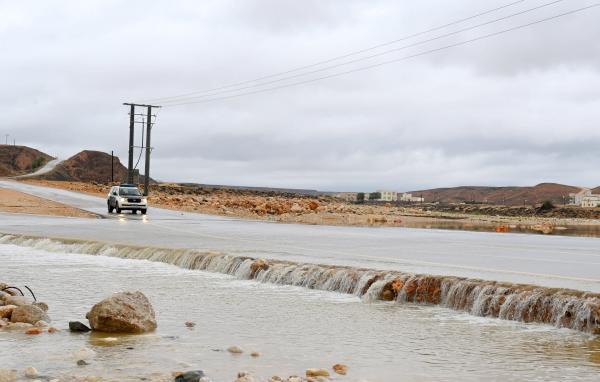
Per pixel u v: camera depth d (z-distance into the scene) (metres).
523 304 13.88
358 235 40.41
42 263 23.45
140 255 25.34
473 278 16.16
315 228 49.50
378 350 10.86
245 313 14.23
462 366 9.84
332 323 13.27
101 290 17.16
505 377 9.22
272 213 78.25
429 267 19.33
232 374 9.06
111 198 59.22
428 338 11.89
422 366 9.80
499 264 20.97
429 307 15.57
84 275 20.27
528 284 14.88
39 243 29.75
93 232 35.12
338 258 22.19
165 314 13.86
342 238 35.97
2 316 12.60
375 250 26.64
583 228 91.94
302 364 9.81
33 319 12.41
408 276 16.77
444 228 65.12
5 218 48.56
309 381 8.60
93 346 10.55
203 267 22.47
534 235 51.88
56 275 20.17
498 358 10.35
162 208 73.81
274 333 12.12
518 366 9.84
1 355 9.83
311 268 19.16
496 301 14.43
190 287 18.14
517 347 11.16
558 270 18.91
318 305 15.55
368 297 16.75
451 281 15.83
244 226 47.38
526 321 13.73
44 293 16.50
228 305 15.27
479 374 9.37
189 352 10.34
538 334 12.34
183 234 35.41
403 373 9.38
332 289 18.12
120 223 45.19
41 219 48.16
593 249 31.48
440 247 30.05
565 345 11.37
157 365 9.40
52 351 10.13
